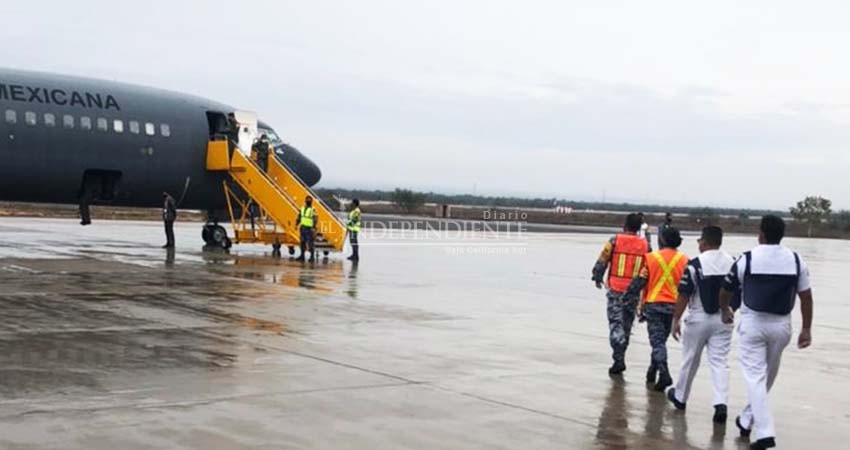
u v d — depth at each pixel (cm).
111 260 2483
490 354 1248
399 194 12362
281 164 3212
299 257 2945
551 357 1251
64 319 1370
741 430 867
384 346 1264
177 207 3175
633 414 926
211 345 1195
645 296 1088
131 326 1330
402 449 744
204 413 827
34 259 2428
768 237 848
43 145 2748
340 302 1753
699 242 949
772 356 858
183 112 3097
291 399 903
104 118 2883
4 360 1035
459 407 910
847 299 2475
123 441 723
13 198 2869
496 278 2580
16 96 2725
